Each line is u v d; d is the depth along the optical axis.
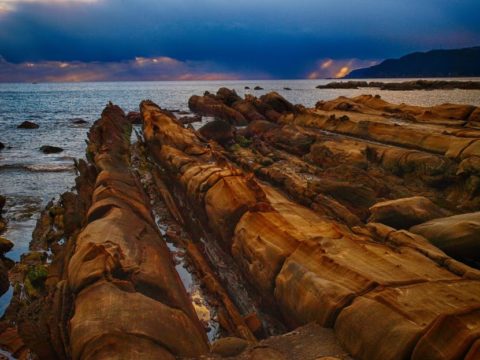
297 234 9.26
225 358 6.59
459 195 14.77
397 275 7.41
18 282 11.01
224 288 10.57
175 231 14.23
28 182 21.92
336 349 6.55
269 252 9.22
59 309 7.79
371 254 8.25
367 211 12.65
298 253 8.64
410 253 8.52
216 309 9.52
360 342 6.30
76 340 6.30
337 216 12.23
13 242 13.91
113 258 8.33
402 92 98.56
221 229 11.66
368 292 6.99
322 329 7.07
